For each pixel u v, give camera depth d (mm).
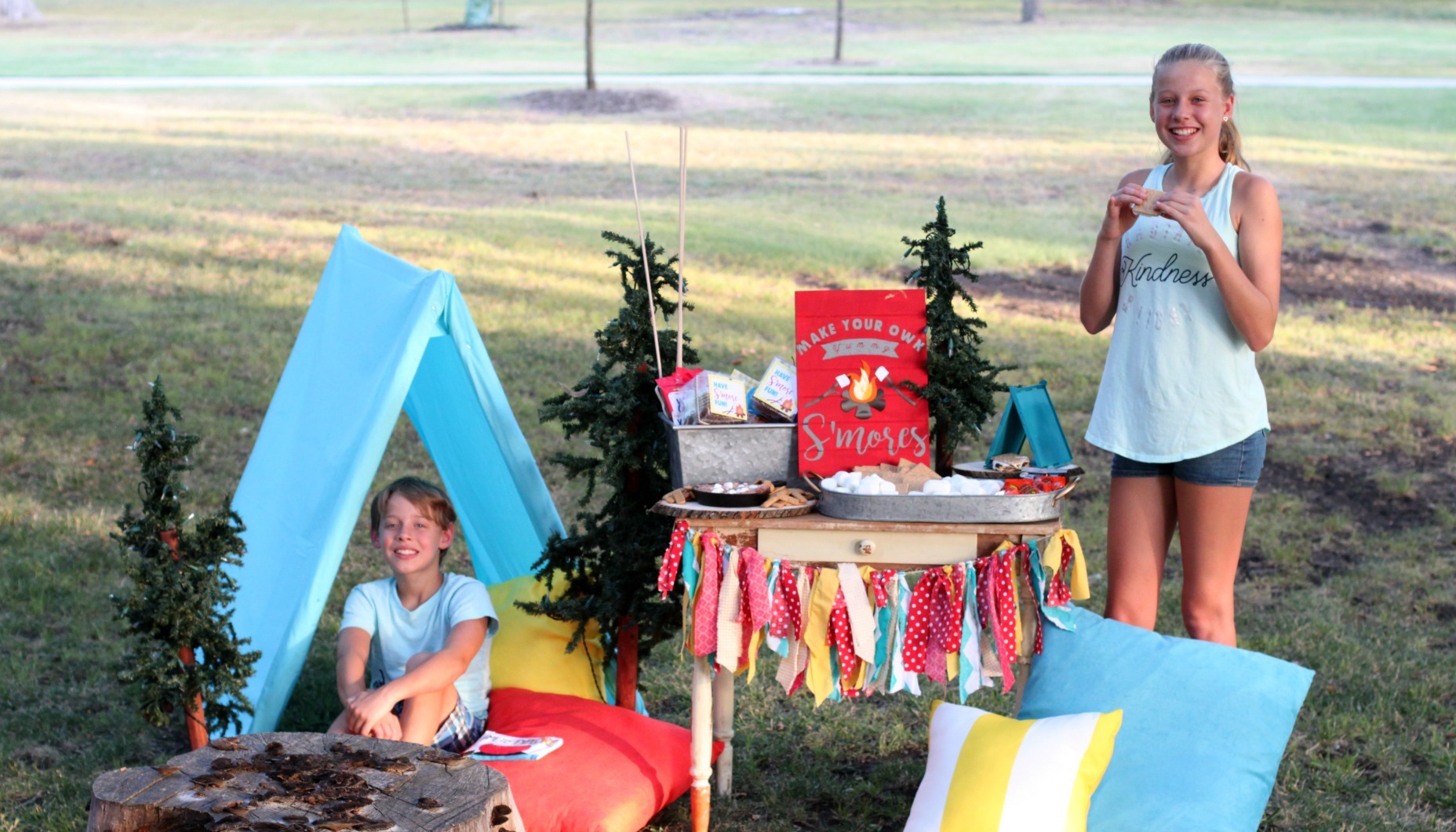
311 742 3188
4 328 10016
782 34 40250
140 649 3543
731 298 11555
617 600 3965
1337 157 18219
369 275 4617
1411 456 7855
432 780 2979
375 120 22109
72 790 3994
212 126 20906
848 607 3426
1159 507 3625
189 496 3537
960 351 3809
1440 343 10664
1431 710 4570
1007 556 3387
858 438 3723
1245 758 3260
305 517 3980
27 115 21391
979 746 3332
